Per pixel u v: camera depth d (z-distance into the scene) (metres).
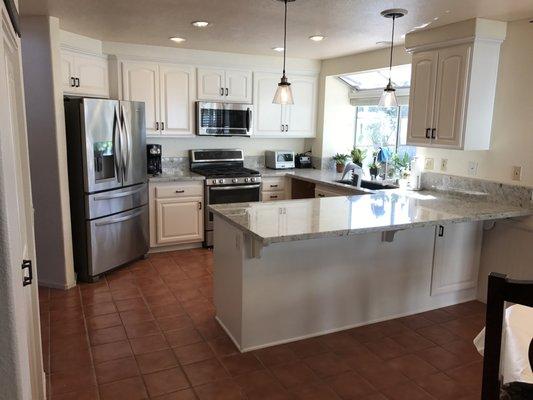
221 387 2.47
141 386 2.47
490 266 3.61
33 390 1.79
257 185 5.20
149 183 4.66
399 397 2.41
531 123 3.21
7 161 0.90
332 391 2.45
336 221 2.72
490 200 3.50
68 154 3.84
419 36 3.64
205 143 5.44
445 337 3.08
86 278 3.97
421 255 3.38
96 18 3.45
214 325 3.19
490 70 3.36
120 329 3.11
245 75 5.18
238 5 3.02
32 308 1.84
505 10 2.99
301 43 4.32
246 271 2.76
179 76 4.86
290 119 5.54
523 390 1.30
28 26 3.45
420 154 4.11
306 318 3.02
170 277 4.13
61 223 3.71
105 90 4.51
